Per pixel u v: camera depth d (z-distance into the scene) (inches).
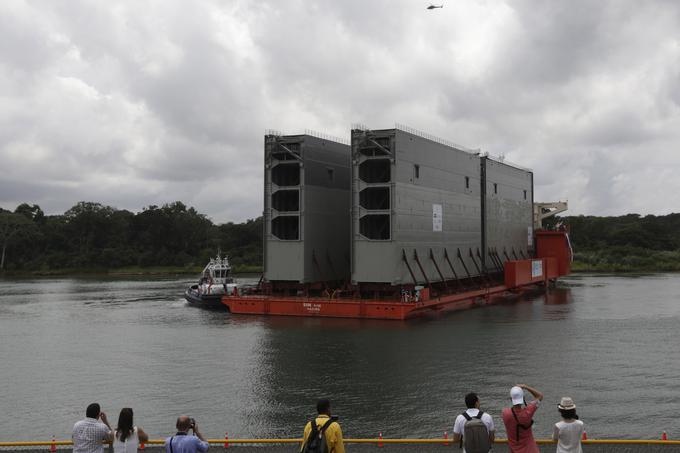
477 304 2677.2
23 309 2797.7
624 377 1270.9
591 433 912.9
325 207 2507.4
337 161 2608.3
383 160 2235.5
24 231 6456.7
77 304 3016.7
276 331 1934.1
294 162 2375.7
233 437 927.0
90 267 6323.8
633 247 6382.9
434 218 2498.8
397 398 1125.7
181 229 6943.9
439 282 2608.3
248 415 1044.5
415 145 2345.0
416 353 1545.3
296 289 2479.1
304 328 1982.0
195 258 6658.5
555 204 4173.2
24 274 5989.2
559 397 1117.7
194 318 2352.4
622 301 2802.7
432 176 2488.9
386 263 2199.8
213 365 1453.0
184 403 1128.8
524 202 3703.3
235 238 6934.1
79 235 6860.2
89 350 1705.2
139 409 1098.1
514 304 2679.6
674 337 1769.2
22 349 1734.7
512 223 3479.3
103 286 4311.0
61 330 2103.8
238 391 1205.7
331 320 2151.8
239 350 1635.1
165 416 1052.5
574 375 1291.8
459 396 1133.7
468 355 1513.3
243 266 6112.2
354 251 2245.3
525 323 2059.5
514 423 469.4
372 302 2159.2
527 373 1312.7
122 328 2121.1
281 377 1314.0
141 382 1301.7
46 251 6638.8
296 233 2513.5
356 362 1450.5
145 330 2058.3
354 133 2233.0
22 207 7436.0
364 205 2290.8
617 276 4857.3
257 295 2455.7
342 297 2345.0
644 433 913.5
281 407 1089.4
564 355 1505.9
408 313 2154.3
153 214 6958.7
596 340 1721.2
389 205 2266.2
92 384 1296.8
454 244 2694.4
